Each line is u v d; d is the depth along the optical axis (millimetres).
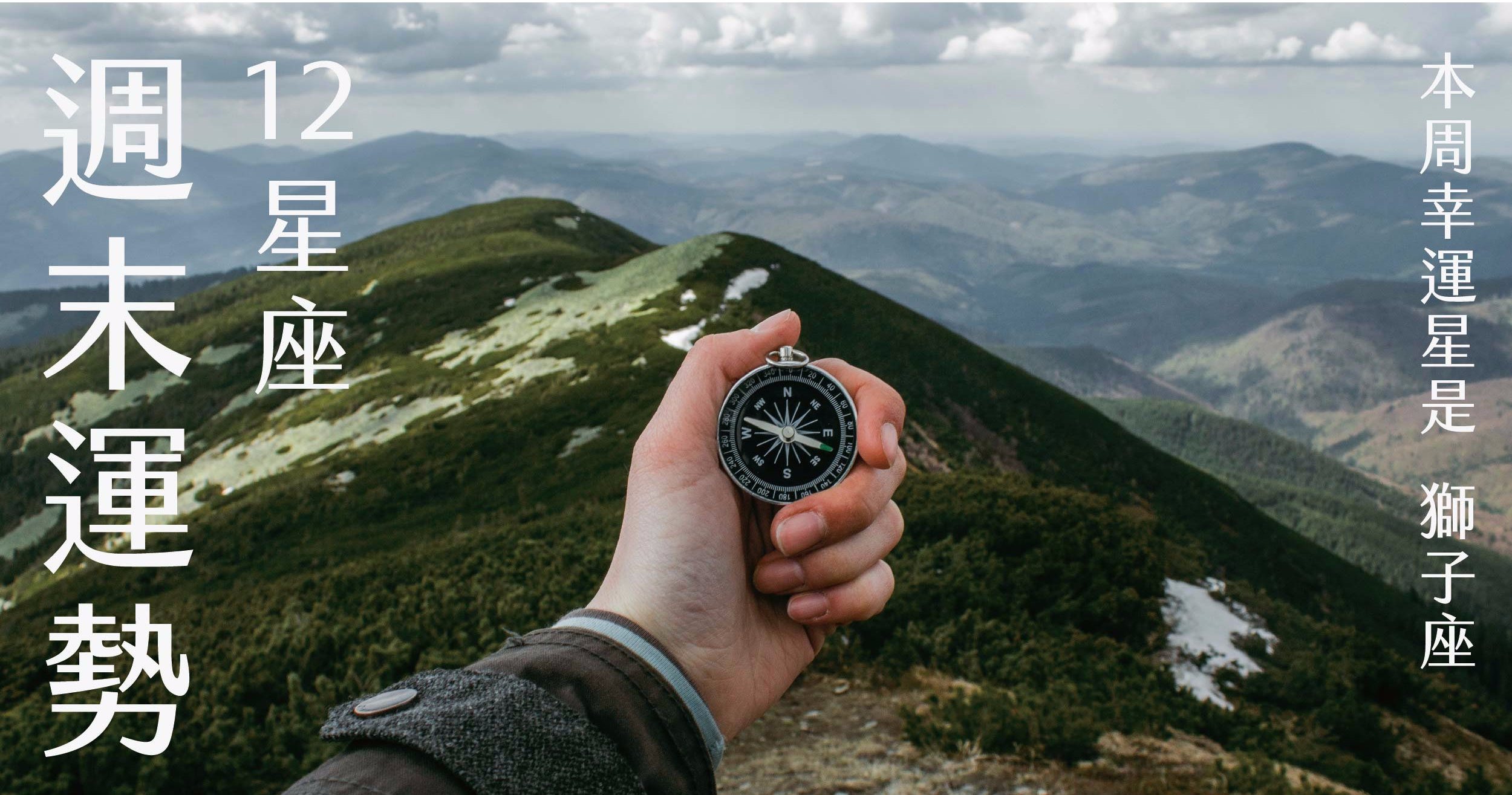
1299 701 17859
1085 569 19719
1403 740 17766
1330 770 11992
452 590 17766
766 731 10820
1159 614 20219
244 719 10984
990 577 17766
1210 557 52750
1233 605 22969
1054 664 14133
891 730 10695
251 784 9398
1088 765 9578
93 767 9062
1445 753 17766
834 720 11180
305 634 14508
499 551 25141
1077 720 10148
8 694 21547
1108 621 18281
